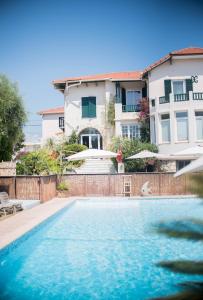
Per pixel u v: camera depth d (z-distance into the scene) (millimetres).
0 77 18312
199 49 30172
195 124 27656
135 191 22328
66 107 35188
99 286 7281
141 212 17891
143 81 34312
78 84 33938
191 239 3496
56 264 9023
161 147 28797
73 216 16812
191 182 3709
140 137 32125
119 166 24297
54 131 43094
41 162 23938
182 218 3738
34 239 11539
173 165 27719
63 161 28562
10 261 9125
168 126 28734
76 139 34094
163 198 20641
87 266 8797
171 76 29438
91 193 22438
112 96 34219
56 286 7320
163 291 6863
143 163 27359
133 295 6688
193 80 29203
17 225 11922
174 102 28094
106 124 34031
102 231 13320
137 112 32938
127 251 10273
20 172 23766
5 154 19047
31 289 7180
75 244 11250
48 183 20516
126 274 8078
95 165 29578
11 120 18391
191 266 3604
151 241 11578
